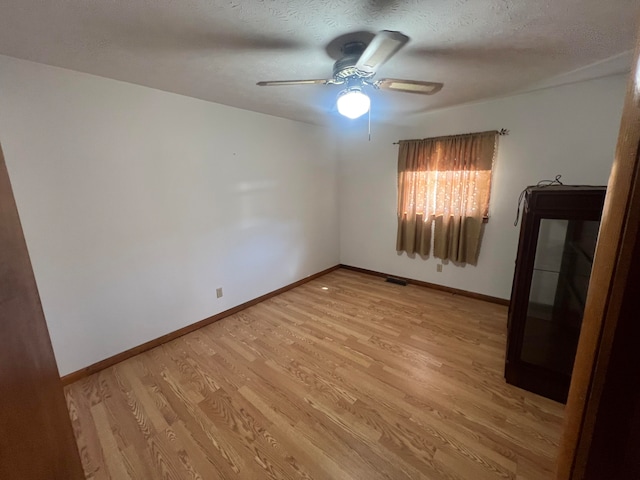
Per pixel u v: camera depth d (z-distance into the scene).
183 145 2.63
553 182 2.80
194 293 2.88
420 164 3.59
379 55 1.41
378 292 3.79
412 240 3.85
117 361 2.38
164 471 1.49
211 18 1.36
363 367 2.27
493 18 1.41
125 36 1.52
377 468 1.49
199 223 2.84
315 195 4.16
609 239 0.43
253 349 2.54
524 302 1.94
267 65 1.92
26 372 0.70
